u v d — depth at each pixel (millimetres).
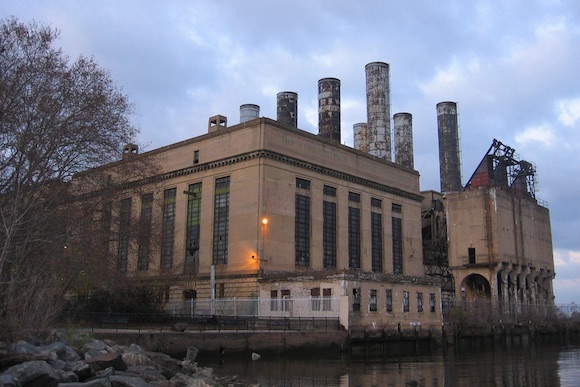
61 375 17062
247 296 59656
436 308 61781
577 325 96688
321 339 44906
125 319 41875
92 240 42375
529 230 100938
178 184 71562
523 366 41906
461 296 91562
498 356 51719
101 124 39438
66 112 37438
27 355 17875
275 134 64938
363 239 74875
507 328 79562
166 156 73875
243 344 38219
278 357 40594
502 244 90625
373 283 53188
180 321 45906
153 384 19578
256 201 62156
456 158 116188
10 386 14414
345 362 41969
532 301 99062
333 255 70188
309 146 69250
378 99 104375
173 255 69062
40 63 35969
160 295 60594
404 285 57219
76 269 39594
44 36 36719
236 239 63188
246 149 64500
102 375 18703
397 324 54938
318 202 69188
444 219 103000
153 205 68250
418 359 46562
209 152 68750
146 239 50219
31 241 30906
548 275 106500
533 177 110875
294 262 64312
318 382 30609
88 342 25312
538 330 86688
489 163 102688
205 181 68500
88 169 41000
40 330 22766
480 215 92250
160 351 33219
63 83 36969
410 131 114188
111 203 44812
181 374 23812
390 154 103062
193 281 65625
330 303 50281
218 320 46156
